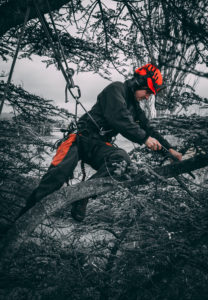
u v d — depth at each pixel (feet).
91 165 7.64
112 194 8.51
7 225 7.48
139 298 6.13
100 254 6.98
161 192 7.79
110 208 8.32
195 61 5.97
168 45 5.98
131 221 7.56
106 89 7.57
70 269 6.56
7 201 8.82
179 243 6.34
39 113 11.30
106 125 7.48
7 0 9.99
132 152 7.84
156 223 7.22
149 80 7.35
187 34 5.72
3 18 9.77
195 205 7.54
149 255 6.48
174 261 6.51
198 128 5.84
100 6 10.65
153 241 6.72
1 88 10.80
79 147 7.36
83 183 7.01
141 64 10.47
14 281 6.30
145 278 6.31
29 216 6.73
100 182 6.98
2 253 6.49
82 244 7.36
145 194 7.82
